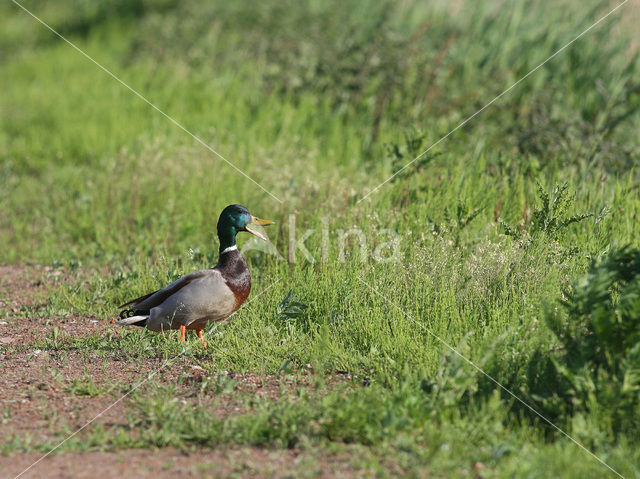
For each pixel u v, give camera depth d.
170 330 9.68
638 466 6.32
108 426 7.32
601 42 20.56
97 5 35.28
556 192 11.29
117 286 11.98
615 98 18.11
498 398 7.18
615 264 7.61
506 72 20.03
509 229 11.06
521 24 21.81
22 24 35.59
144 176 16.53
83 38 33.12
